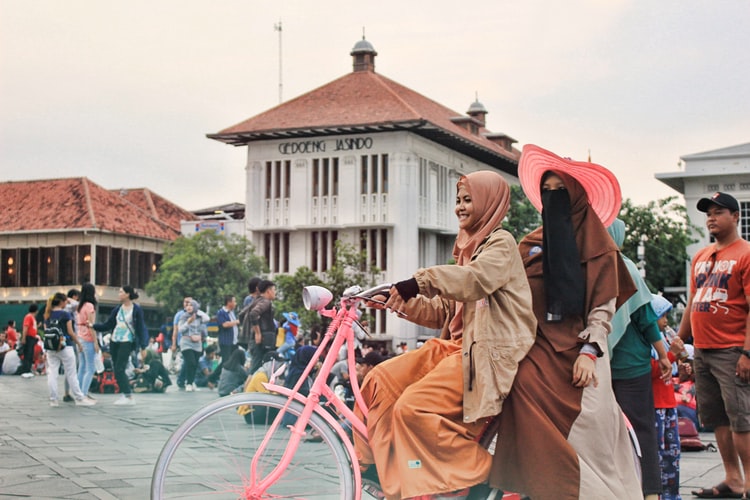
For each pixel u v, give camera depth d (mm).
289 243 65188
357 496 4125
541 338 4320
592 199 4539
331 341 4367
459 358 4227
